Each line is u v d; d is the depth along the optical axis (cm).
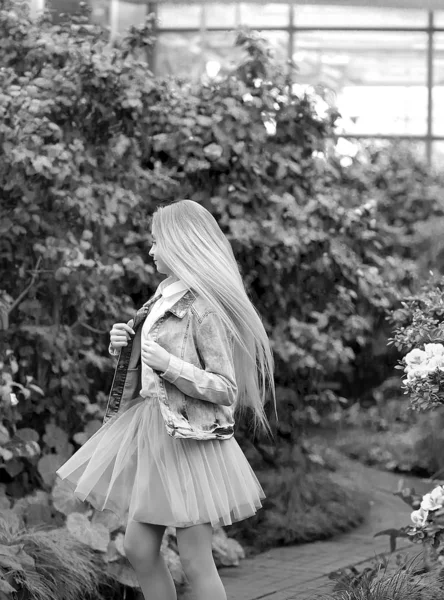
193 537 274
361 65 1218
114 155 487
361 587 351
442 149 1203
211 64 1058
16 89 432
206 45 1190
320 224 552
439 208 845
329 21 1212
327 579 427
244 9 1200
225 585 417
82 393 488
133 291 521
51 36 487
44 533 360
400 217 845
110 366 490
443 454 750
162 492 275
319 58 1217
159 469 275
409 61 1209
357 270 570
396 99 1215
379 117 1215
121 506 287
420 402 340
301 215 536
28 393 410
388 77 1214
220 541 456
